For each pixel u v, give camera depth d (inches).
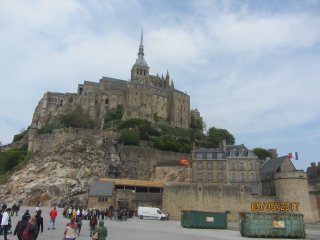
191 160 2952.8
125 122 4896.7
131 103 5556.1
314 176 2839.6
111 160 3073.3
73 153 3002.0
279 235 1302.9
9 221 829.2
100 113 5492.1
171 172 3026.6
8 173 3181.6
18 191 2581.2
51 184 2618.1
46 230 1025.5
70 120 4525.1
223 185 2073.1
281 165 2340.1
